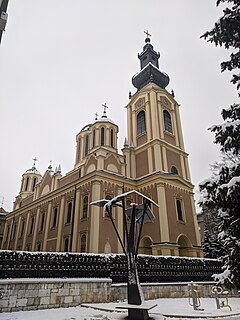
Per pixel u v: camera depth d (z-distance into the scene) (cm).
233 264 727
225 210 722
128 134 3484
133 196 2831
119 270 1385
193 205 2931
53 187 3353
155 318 846
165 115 3397
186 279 1612
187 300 1324
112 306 1060
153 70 3747
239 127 721
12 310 964
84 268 1254
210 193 712
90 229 2383
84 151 3775
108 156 2875
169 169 2944
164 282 1492
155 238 2495
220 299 1455
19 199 4462
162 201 2586
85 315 896
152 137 3077
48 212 3219
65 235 2717
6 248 3972
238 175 700
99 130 3538
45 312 955
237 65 848
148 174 2878
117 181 2745
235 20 778
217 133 754
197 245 2702
